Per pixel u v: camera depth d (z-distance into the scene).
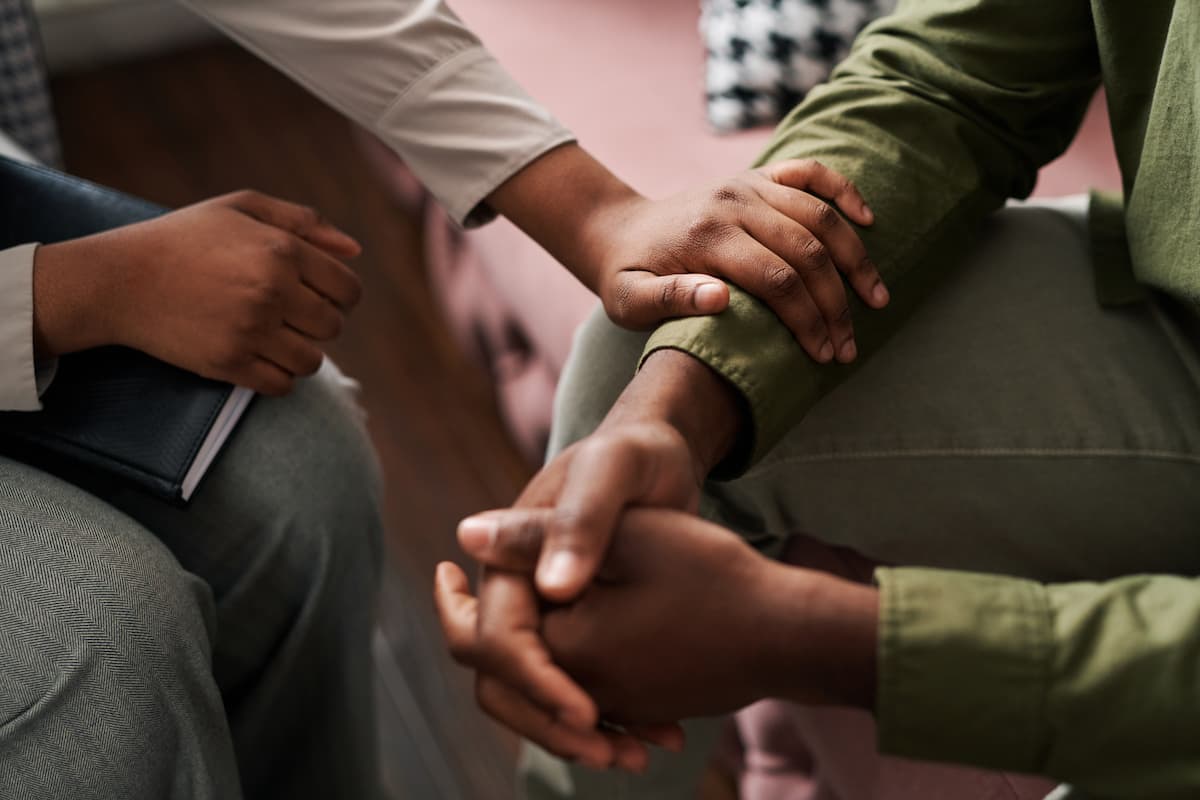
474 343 2.13
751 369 1.09
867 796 1.34
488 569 1.00
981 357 1.18
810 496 1.20
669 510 0.99
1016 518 1.18
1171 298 1.18
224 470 1.23
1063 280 1.21
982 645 0.97
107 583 1.12
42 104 1.75
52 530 1.13
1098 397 1.16
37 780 1.07
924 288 1.19
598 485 0.98
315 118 2.92
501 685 1.00
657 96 1.83
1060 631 0.97
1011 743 0.97
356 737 1.37
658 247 1.15
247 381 1.22
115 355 1.24
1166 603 0.98
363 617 1.33
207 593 1.20
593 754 0.99
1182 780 0.96
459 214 1.28
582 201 1.23
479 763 1.70
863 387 1.18
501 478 2.07
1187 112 1.09
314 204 2.64
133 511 1.24
